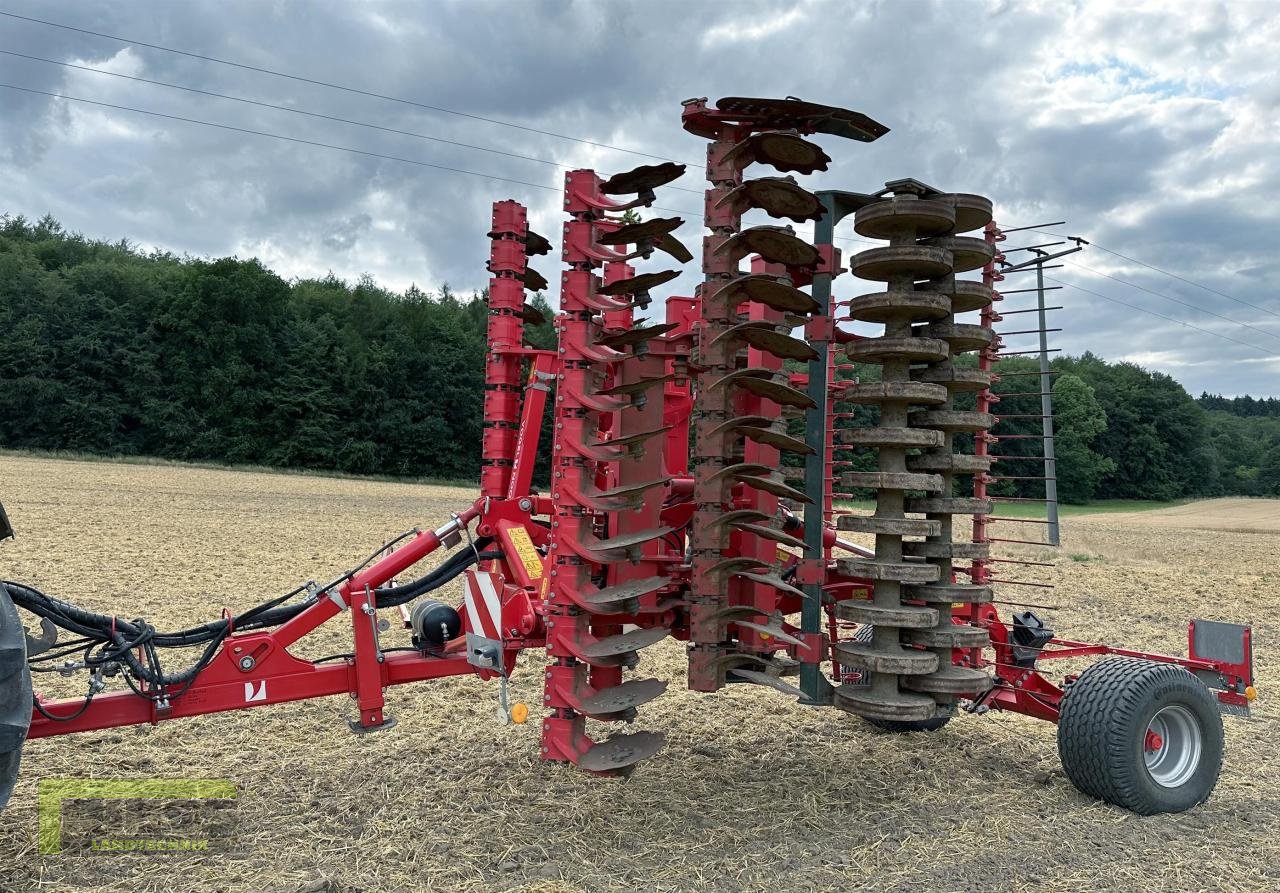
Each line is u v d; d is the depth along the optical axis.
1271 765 5.65
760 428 4.21
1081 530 34.56
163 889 3.61
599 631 4.54
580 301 4.15
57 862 3.82
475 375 57.03
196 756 5.19
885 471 4.52
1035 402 18.39
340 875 3.75
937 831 4.38
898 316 4.57
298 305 58.84
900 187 4.44
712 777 5.09
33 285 52.06
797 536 5.42
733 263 4.27
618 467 4.65
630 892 3.66
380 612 9.69
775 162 4.31
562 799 4.65
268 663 4.45
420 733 5.75
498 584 4.68
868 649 4.54
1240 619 11.71
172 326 52.41
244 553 13.91
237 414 52.53
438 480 53.78
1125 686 4.68
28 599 3.96
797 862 3.99
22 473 30.67
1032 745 5.92
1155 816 4.68
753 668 4.55
